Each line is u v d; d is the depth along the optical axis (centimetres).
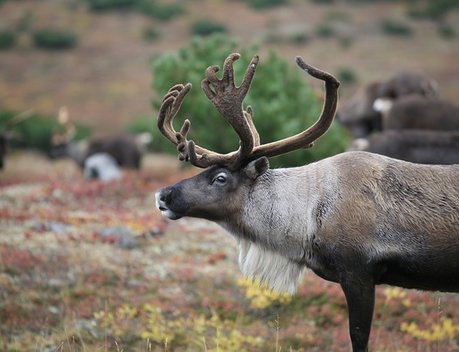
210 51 5166
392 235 1906
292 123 4903
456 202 1897
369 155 2008
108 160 6234
